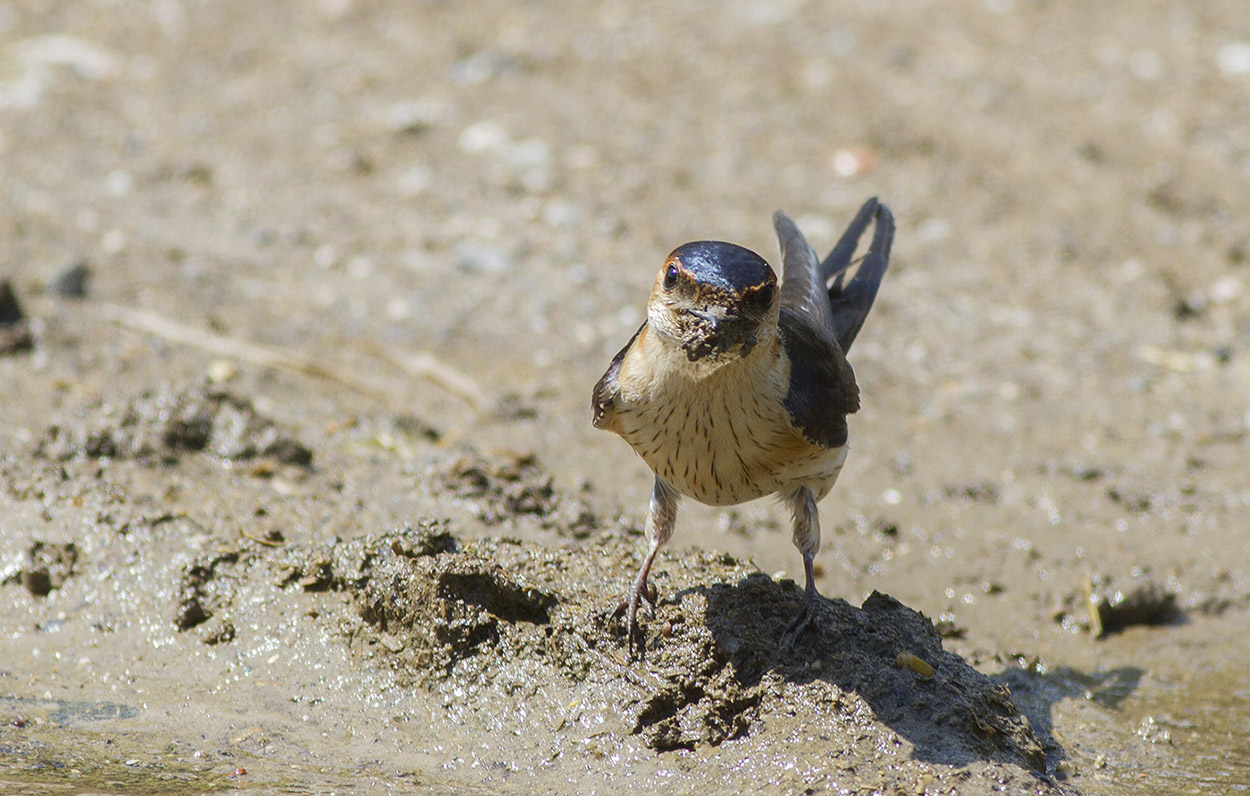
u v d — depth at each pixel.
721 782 7.06
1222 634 9.70
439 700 7.79
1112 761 7.91
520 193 16.95
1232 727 8.38
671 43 21.66
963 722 7.30
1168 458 11.92
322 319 14.03
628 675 7.60
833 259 10.04
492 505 10.01
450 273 15.17
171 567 8.88
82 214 15.91
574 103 19.47
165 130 18.53
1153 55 21.39
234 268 14.97
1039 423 12.56
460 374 12.91
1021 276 15.37
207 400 10.75
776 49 21.47
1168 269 15.46
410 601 8.02
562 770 7.25
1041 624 9.66
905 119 19.00
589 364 13.44
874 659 7.63
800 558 10.16
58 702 7.90
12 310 13.01
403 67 20.53
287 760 7.34
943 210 16.72
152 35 21.91
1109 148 18.25
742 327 6.89
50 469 9.85
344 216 16.33
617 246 15.89
